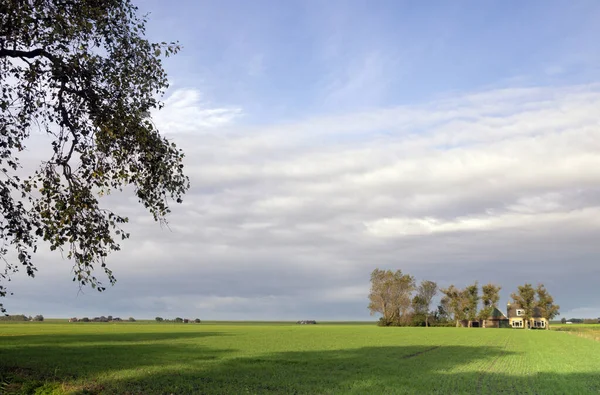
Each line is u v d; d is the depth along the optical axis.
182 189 19.05
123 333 88.19
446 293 160.25
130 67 18.11
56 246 16.36
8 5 14.86
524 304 160.25
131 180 18.30
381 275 159.12
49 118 17.25
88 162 17.61
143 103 18.47
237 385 24.62
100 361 34.81
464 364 36.88
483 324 164.75
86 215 17.09
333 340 70.62
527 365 36.56
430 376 29.31
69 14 16.55
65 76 16.05
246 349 50.41
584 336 91.69
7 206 16.22
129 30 17.94
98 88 17.22
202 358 39.31
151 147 18.22
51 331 94.81
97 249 16.92
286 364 35.41
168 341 63.44
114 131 17.56
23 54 16.48
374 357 42.50
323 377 28.38
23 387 20.61
